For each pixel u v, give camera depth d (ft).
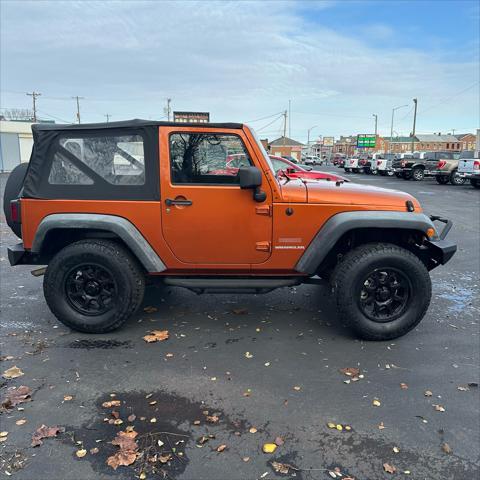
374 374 11.85
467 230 33.35
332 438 9.28
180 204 13.11
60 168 13.32
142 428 9.52
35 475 8.20
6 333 14.16
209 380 11.47
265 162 13.16
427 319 15.71
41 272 15.16
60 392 10.87
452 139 398.83
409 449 8.97
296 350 13.19
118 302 13.74
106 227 13.14
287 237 13.38
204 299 17.38
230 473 8.30
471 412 10.23
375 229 14.23
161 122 12.95
